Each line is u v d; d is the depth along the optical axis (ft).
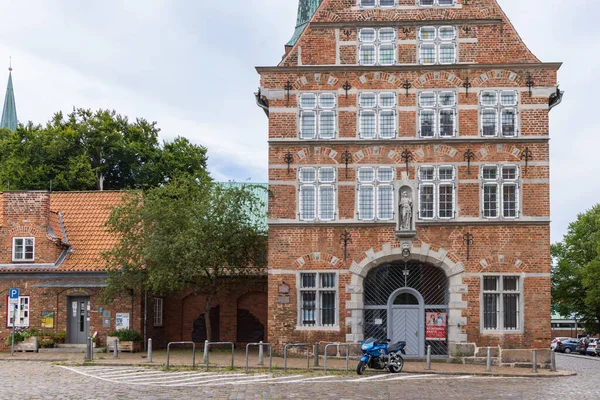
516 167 103.04
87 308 120.37
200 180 119.75
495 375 88.89
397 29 106.22
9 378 77.05
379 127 104.83
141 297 119.34
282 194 104.68
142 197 120.16
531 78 103.96
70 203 133.18
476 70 104.47
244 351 120.47
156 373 83.25
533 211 102.42
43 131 175.52
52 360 99.55
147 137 184.55
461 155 103.65
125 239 115.24
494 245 102.22
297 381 76.54
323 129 105.40
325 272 103.45
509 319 101.76
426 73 105.09
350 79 105.60
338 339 102.58
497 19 105.40
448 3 106.32
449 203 103.40
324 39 106.52
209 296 116.88
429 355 92.02
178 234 109.09
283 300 103.40
